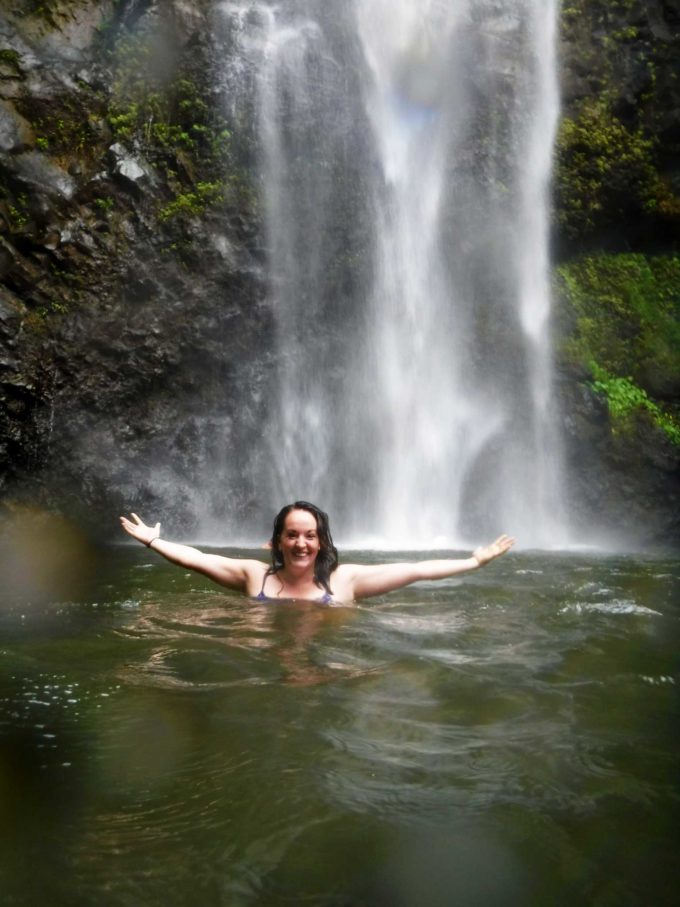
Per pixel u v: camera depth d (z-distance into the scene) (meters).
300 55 12.92
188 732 2.07
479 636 3.23
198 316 11.60
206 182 12.03
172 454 11.39
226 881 1.38
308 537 4.02
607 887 1.37
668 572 6.05
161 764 1.86
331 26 13.25
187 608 3.81
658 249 14.34
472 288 13.26
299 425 12.08
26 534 9.98
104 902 1.31
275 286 12.09
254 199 12.20
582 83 14.28
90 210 11.31
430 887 1.36
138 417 11.29
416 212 13.20
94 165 11.41
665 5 14.45
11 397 10.60
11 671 2.65
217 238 11.84
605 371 13.07
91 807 1.64
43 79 11.34
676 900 1.34
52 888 1.35
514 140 13.86
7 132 10.91
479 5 14.30
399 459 12.48
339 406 12.34
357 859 1.45
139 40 12.15
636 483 12.20
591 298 13.78
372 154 13.06
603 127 14.13
